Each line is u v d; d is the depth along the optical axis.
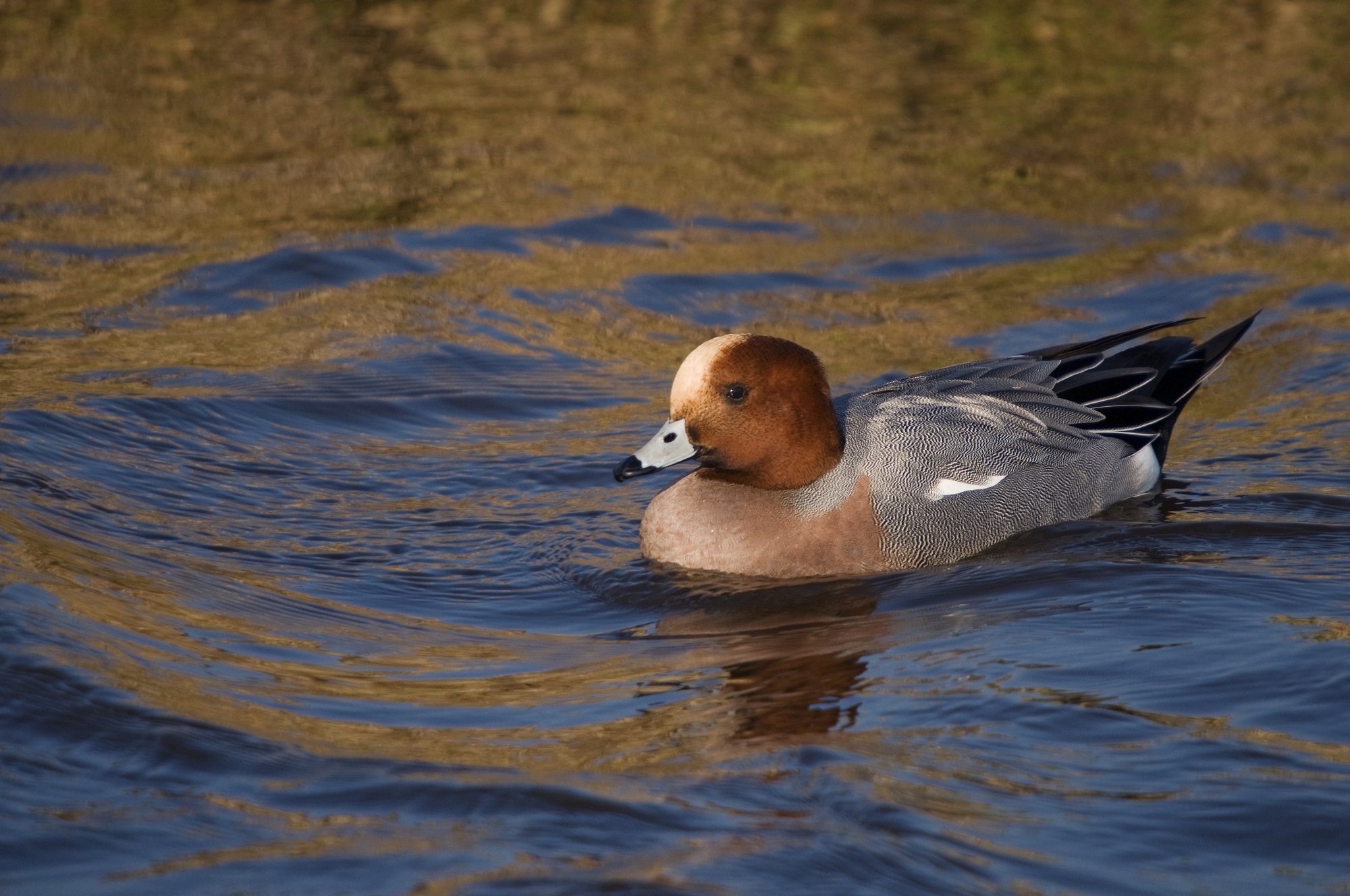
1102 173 20.67
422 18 27.62
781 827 6.37
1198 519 11.31
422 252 17.67
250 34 26.22
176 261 16.92
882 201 19.78
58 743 6.85
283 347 14.94
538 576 10.49
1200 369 13.01
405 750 7.15
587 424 13.88
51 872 5.82
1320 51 25.56
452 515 11.59
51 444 11.66
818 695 8.02
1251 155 21.09
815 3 28.53
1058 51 25.97
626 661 8.77
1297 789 6.77
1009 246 18.44
